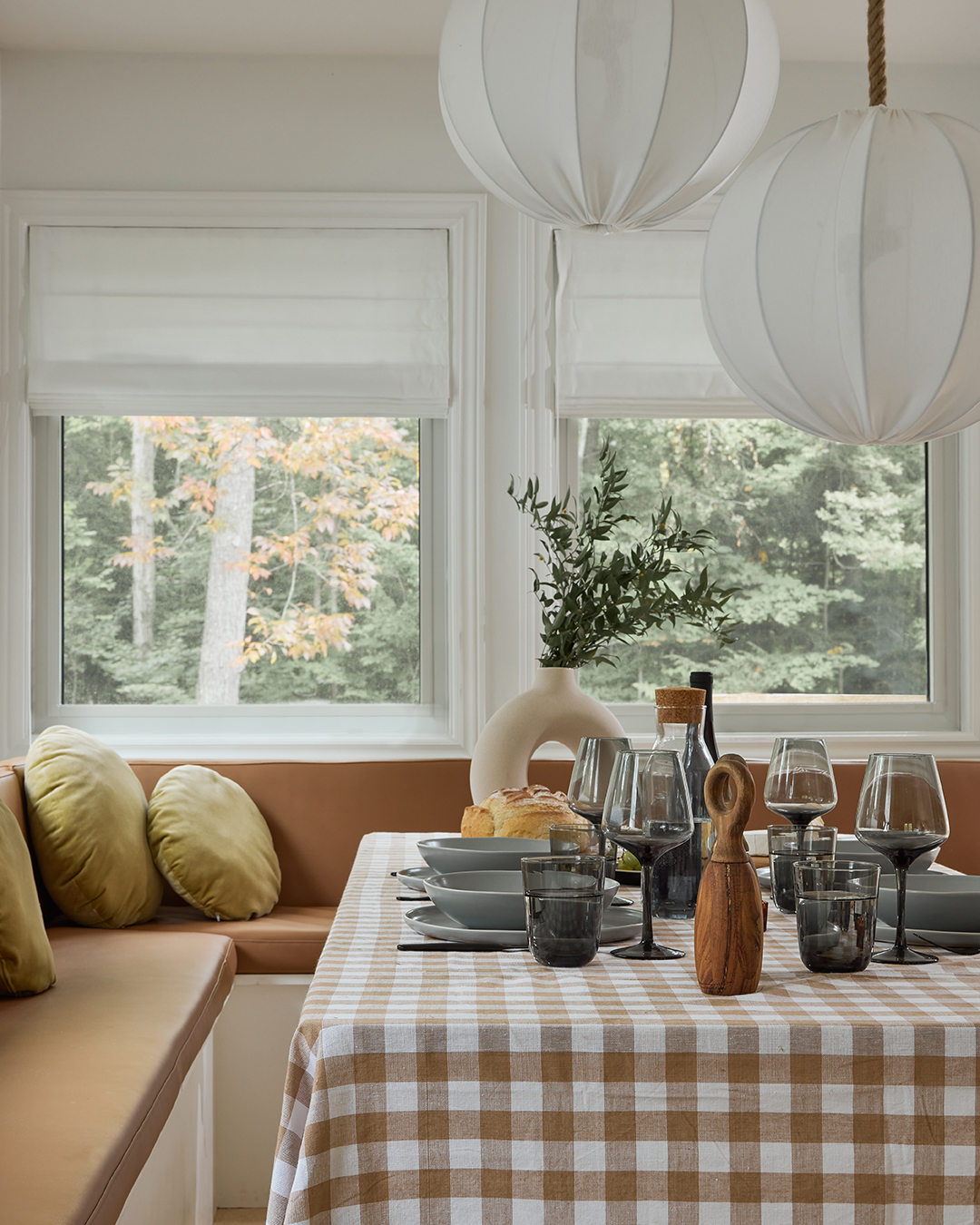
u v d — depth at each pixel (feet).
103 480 11.23
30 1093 4.99
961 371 4.39
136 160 10.94
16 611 10.75
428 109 11.06
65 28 10.52
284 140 11.01
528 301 11.03
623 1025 3.16
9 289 10.81
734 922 3.51
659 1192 3.12
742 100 4.77
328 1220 3.09
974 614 11.28
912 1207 3.12
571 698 7.26
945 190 4.25
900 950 4.09
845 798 9.83
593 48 4.31
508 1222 3.12
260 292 11.02
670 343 11.15
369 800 9.91
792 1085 3.14
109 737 10.87
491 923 4.28
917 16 10.45
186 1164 6.47
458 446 11.02
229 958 7.95
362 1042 3.14
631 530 11.43
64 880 8.20
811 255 4.38
